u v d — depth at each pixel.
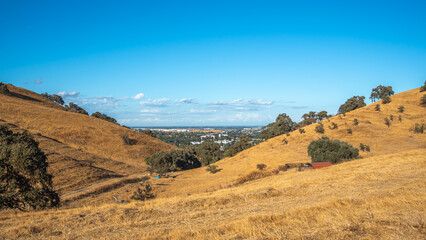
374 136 72.44
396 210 8.27
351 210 9.12
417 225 6.29
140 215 13.34
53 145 76.00
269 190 18.55
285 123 113.81
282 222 8.88
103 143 96.81
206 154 103.56
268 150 82.12
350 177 20.50
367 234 6.18
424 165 21.06
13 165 19.19
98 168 67.25
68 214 14.43
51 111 114.75
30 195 19.91
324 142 47.16
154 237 8.98
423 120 80.06
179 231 9.14
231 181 43.25
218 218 11.68
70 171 57.75
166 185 54.88
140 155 96.94
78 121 111.44
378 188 14.76
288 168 44.41
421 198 9.38
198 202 16.12
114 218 12.71
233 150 101.81
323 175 24.14
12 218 14.30
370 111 98.19
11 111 96.94
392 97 115.50
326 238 6.33
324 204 11.32
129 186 54.84
